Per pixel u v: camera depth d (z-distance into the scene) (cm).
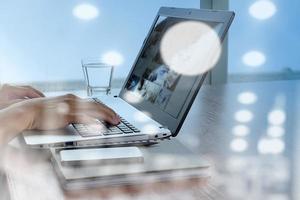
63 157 77
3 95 122
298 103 139
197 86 96
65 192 70
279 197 69
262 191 71
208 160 87
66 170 73
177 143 90
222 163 85
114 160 76
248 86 170
